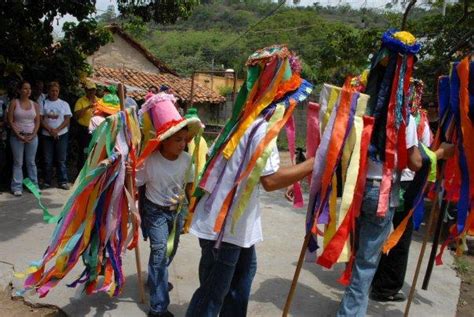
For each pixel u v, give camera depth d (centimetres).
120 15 1012
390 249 375
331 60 1034
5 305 371
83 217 339
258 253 509
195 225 270
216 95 2417
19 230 539
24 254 463
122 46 2305
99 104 694
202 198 273
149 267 349
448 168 386
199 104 2411
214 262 271
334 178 284
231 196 260
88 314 357
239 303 303
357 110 286
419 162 324
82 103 846
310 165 270
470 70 353
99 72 2059
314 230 280
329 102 285
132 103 865
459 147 361
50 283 330
